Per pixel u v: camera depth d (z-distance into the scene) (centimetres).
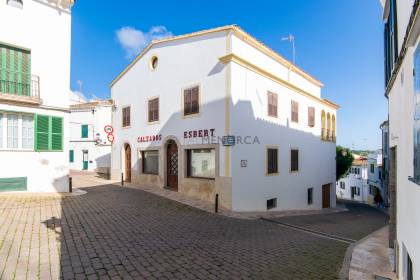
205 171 1283
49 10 1230
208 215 1038
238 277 486
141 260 534
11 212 834
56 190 1238
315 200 1859
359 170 3809
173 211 1043
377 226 1202
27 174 1158
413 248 390
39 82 1186
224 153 1174
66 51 1283
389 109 704
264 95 1368
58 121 1248
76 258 522
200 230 803
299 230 922
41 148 1194
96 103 2605
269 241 736
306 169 1758
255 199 1270
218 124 1202
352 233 955
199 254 589
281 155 1488
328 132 2131
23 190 1145
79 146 2631
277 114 1467
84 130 2622
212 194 1222
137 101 1692
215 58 1245
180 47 1414
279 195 1454
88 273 463
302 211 1582
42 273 454
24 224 718
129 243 627
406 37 390
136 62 1711
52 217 805
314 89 1978
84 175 2267
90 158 2584
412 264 399
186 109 1366
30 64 1162
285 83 1528
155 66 1570
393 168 695
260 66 1384
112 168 1889
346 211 1989
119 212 941
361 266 574
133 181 1700
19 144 1146
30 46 1166
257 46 1352
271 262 571
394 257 571
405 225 461
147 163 1644
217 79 1222
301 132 1711
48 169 1216
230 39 1199
